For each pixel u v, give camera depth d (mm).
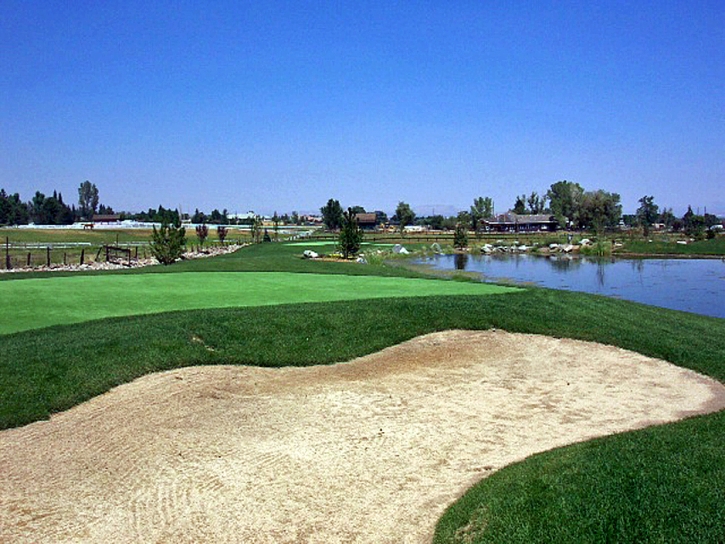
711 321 21234
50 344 13453
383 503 8109
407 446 10086
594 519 6734
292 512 7855
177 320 15906
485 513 7320
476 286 25984
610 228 143625
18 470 8812
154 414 10945
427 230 148875
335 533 7383
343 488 8531
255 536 7301
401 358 15164
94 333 14461
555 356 15766
